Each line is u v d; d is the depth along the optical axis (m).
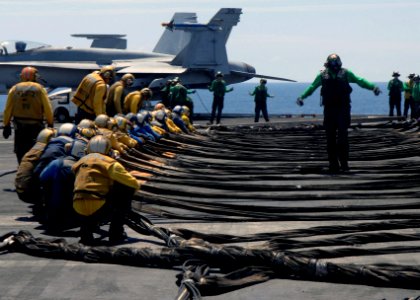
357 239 8.22
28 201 10.31
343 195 11.66
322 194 11.94
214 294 6.43
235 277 6.74
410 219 9.60
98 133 10.90
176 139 20.12
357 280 6.67
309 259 6.89
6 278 7.05
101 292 6.55
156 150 17.09
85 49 53.25
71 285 6.79
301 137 24.30
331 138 14.90
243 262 7.12
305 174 14.87
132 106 18.70
